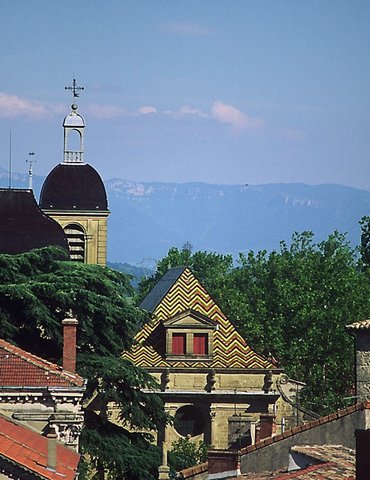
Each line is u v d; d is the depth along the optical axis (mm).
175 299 185750
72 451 105688
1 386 110000
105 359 140500
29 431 104688
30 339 140875
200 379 180750
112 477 137500
